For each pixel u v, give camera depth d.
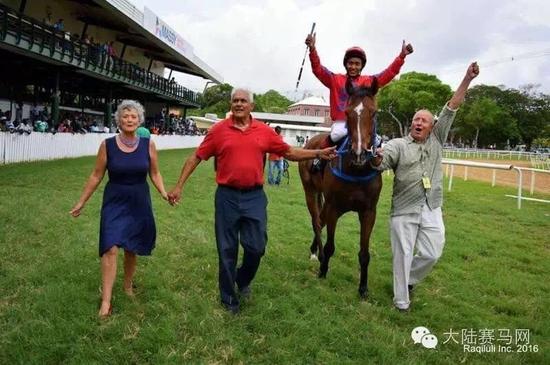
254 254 3.98
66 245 5.51
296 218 8.32
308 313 3.99
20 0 20.89
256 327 3.71
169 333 3.45
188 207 8.67
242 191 3.90
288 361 3.25
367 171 4.33
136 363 3.16
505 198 12.96
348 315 4.09
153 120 36.84
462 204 11.49
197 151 3.99
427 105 53.91
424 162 4.21
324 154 4.16
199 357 3.25
